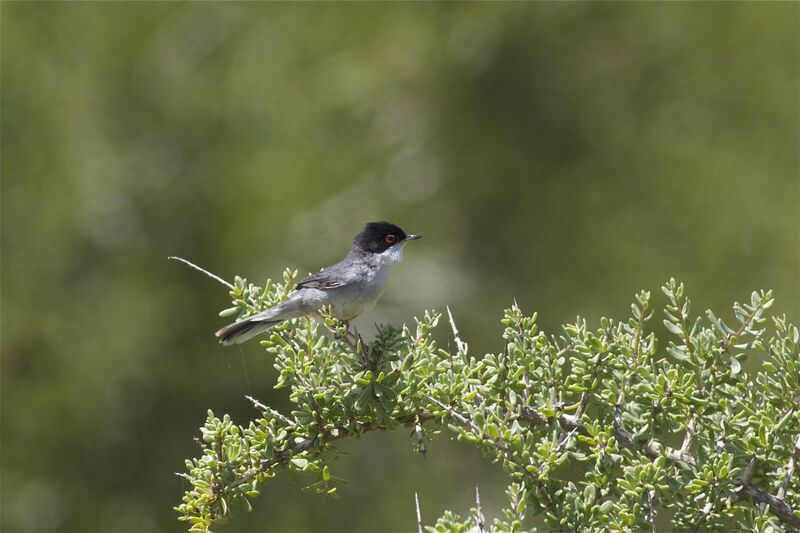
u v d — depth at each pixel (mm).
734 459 5051
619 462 4914
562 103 17703
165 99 17188
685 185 16531
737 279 15602
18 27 16797
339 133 18109
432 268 17422
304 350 5445
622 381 5223
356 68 17969
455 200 17734
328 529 14461
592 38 17984
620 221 16594
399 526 14562
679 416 5082
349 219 17422
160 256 16094
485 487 15062
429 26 18328
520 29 18094
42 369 15273
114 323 15352
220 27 18141
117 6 17625
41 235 15828
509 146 17781
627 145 17234
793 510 4914
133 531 14445
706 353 5129
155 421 15055
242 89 17609
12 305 15297
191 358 15391
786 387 5043
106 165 16406
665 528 8281
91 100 16797
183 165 16906
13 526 14406
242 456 5242
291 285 6445
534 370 5336
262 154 17188
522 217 17266
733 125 17078
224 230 16359
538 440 5438
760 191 16234
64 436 14898
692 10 17734
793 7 17531
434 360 5480
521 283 16844
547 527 4840
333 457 5375
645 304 5301
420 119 18422
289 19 18438
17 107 16250
